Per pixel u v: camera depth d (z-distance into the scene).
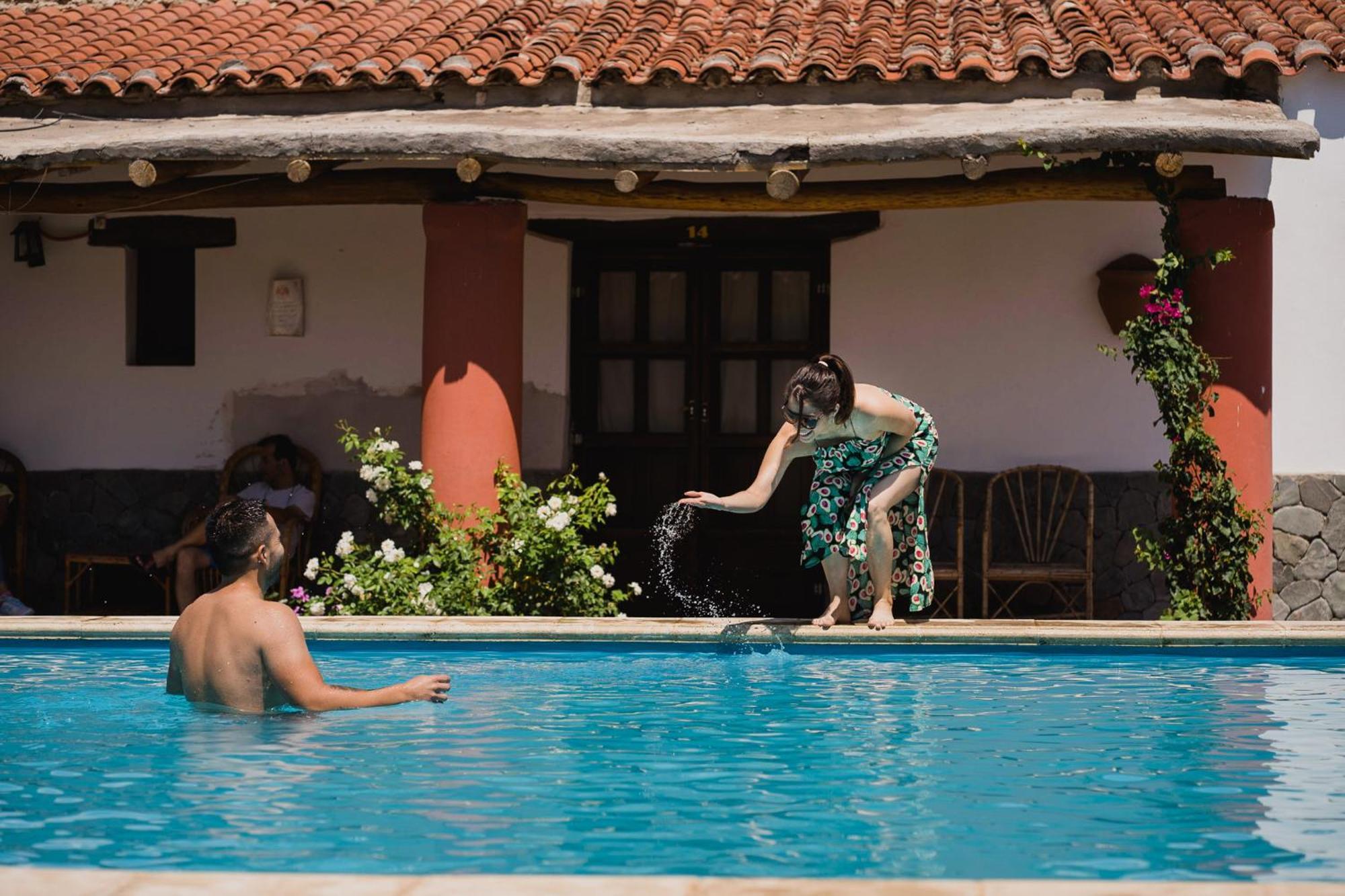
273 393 10.12
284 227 10.09
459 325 8.37
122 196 8.88
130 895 2.66
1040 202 9.54
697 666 6.65
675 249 10.16
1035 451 9.59
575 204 8.92
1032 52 8.37
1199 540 7.95
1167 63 8.31
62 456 10.27
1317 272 9.11
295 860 3.69
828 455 7.00
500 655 6.94
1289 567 9.19
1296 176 9.06
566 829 4.01
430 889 2.70
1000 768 4.76
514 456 8.48
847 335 9.76
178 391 10.18
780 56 8.76
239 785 4.47
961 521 9.06
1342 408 9.14
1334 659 6.80
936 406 9.66
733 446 10.19
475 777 4.60
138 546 10.17
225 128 8.30
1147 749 5.02
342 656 6.93
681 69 8.61
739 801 4.32
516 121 8.42
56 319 10.27
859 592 7.41
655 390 10.24
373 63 8.78
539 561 8.08
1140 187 8.18
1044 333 9.58
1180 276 7.97
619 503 10.23
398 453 8.29
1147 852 3.79
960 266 9.64
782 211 8.55
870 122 8.11
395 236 10.03
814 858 3.74
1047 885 2.72
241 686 5.55
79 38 9.98
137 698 5.83
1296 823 4.08
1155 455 9.51
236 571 5.65
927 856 3.77
